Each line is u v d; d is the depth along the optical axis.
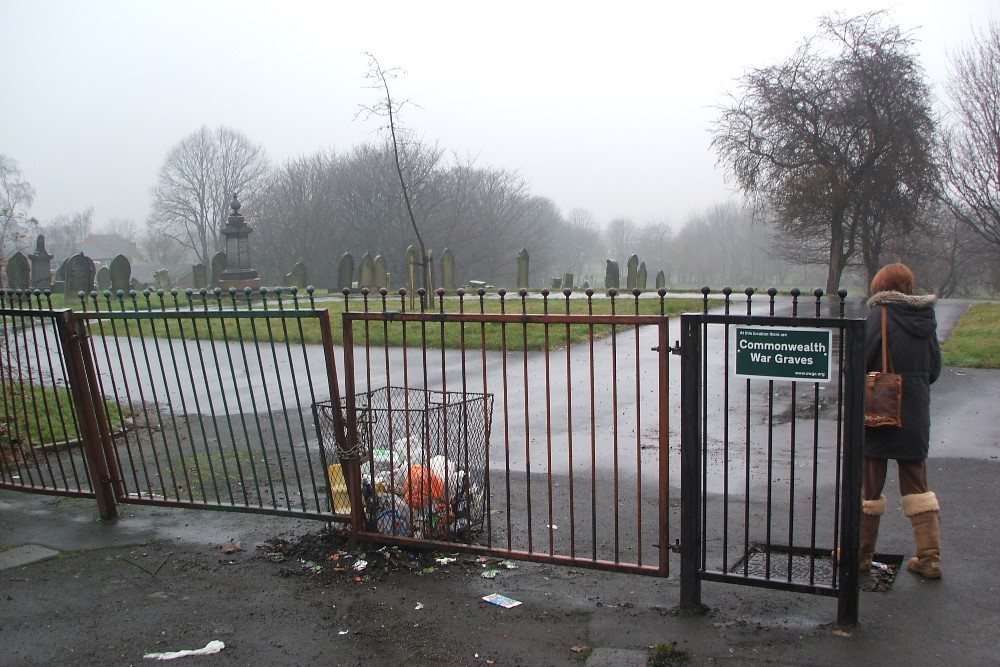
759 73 32.38
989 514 4.95
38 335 14.73
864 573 4.17
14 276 22.70
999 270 39.78
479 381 10.45
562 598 3.99
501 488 5.84
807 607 3.80
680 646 3.47
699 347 3.69
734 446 6.90
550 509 4.23
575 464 6.45
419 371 11.30
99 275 28.61
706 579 3.78
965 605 3.75
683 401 3.72
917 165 30.09
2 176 28.14
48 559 4.73
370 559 4.54
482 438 5.37
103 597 4.18
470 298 27.44
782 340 3.55
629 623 3.70
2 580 4.43
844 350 3.47
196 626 3.82
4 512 5.61
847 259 33.09
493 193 59.72
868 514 4.10
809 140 31.45
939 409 8.04
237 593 4.18
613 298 3.86
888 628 3.56
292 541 4.89
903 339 3.99
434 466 4.73
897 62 30.28
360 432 4.78
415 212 52.09
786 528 4.86
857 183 30.98
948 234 40.97
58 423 7.99
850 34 30.91
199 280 36.06
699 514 3.75
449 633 3.67
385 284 28.55
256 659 3.49
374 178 52.59
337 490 4.92
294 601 4.06
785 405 8.59
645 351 12.78
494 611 3.88
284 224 53.97
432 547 4.56
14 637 3.77
